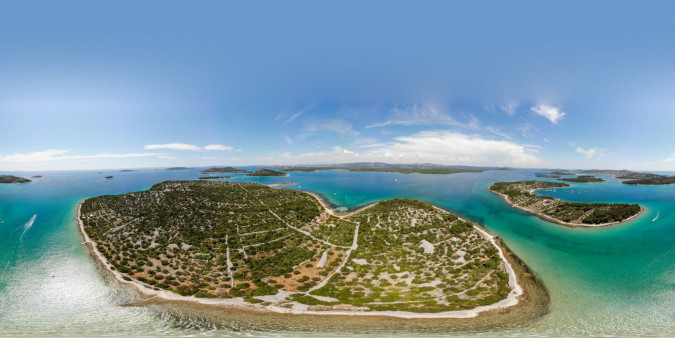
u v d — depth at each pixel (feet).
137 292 161.58
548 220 343.67
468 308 143.84
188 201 349.61
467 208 422.82
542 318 137.80
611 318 139.95
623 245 248.93
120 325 128.77
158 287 165.89
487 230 296.71
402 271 187.42
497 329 125.70
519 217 360.48
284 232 263.49
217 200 377.30
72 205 422.41
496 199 507.30
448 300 151.94
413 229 270.67
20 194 577.43
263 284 169.37
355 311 139.33
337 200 512.22
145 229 254.47
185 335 116.57
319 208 395.75
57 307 148.66
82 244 235.20
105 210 328.08
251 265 194.70
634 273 192.65
